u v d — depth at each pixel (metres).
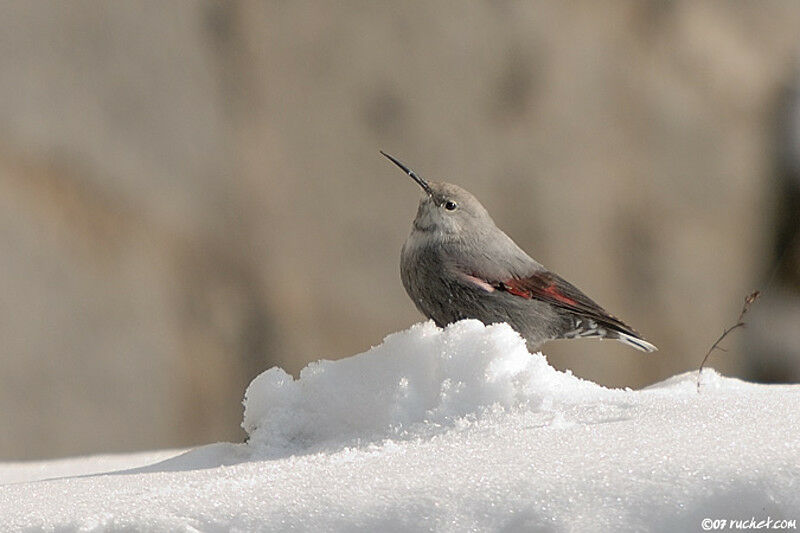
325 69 13.86
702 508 3.32
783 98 15.40
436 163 14.03
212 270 13.51
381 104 13.96
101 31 13.11
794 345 15.32
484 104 14.15
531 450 3.90
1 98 12.70
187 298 13.41
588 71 14.45
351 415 5.17
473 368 5.00
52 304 12.89
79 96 13.01
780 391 5.26
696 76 14.98
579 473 3.53
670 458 3.54
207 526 3.53
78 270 12.96
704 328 15.07
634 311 14.78
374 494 3.57
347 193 13.91
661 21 14.81
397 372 5.13
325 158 13.86
